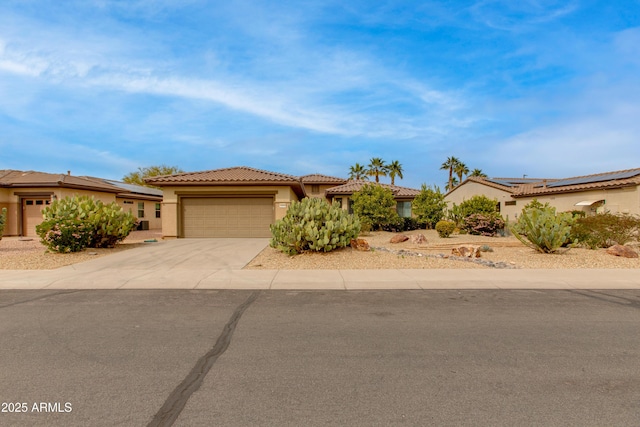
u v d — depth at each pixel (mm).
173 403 3486
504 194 29844
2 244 18453
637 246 14938
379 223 24625
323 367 4289
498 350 4809
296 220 13523
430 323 5973
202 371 4184
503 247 16406
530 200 27094
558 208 24703
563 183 26203
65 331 5578
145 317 6328
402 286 8930
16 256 13500
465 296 7930
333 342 5113
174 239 20281
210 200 21094
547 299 7641
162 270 10695
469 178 34281
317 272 10430
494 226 21859
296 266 11344
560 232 13242
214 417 3248
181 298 7762
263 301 7488
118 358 4555
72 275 10000
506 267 11289
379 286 8930
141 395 3639
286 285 9008
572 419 3211
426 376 4051
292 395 3637
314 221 13156
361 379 3980
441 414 3287
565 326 5805
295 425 3121
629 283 9156
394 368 4262
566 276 9875
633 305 7133
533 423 3145
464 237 20969
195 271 10539
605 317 6305
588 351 4773
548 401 3514
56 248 13852
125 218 16203
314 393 3674
